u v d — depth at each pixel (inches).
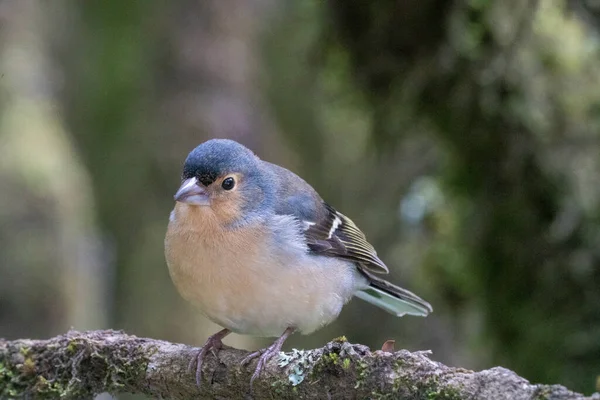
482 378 214.7
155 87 623.8
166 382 279.9
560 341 412.8
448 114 419.5
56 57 588.4
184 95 623.2
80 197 558.9
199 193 300.4
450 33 403.9
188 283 300.2
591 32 412.2
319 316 315.6
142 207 619.2
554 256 414.0
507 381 211.3
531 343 422.0
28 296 508.1
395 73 425.7
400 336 629.3
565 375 411.2
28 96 556.7
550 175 407.2
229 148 313.0
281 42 637.3
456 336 506.0
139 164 617.0
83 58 597.9
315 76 469.4
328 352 240.1
